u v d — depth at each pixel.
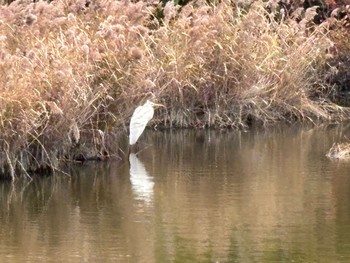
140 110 18.06
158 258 11.50
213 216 13.34
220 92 21.28
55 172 16.56
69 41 17.64
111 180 15.88
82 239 12.37
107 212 13.70
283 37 22.12
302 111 21.89
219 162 17.19
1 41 16.30
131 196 14.65
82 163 17.31
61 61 16.67
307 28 22.56
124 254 11.70
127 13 19.16
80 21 18.69
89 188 15.32
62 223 13.17
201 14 21.17
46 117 16.06
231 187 15.08
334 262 11.31
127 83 17.94
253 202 14.08
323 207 13.77
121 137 18.70
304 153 17.98
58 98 16.44
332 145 18.80
